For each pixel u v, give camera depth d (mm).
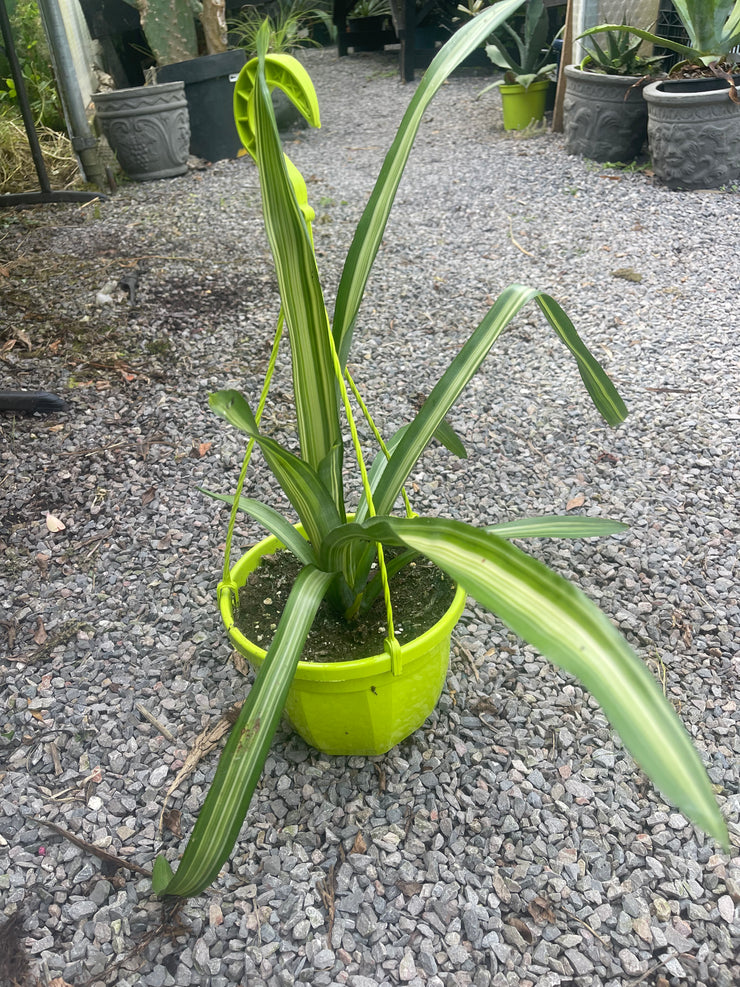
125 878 806
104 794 889
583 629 489
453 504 1289
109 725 965
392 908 764
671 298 1886
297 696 818
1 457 1462
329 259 2205
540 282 2014
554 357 1694
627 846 807
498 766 888
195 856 615
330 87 4555
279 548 1003
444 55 730
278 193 606
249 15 4105
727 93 2299
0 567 1219
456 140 3307
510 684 990
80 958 739
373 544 831
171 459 1448
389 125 3682
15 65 2547
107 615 1123
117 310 1951
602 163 2777
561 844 809
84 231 2469
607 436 1432
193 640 1074
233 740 636
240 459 1437
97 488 1380
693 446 1385
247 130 666
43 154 3062
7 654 1072
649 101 2434
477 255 2191
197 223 2494
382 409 1549
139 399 1625
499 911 755
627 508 1257
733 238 2150
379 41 5273
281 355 1753
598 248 2164
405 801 859
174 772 913
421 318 1883
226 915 763
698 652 1016
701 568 1140
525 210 2461
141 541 1256
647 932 732
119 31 3436
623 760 892
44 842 846
